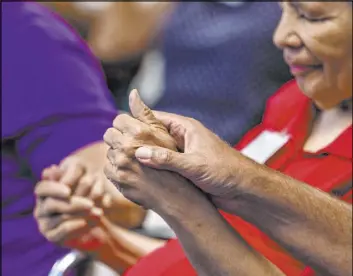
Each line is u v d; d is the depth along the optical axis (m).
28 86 3.74
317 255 2.34
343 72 2.69
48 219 3.23
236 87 4.86
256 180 2.26
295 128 3.04
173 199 2.30
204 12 5.11
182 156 2.22
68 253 3.61
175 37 5.16
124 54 5.87
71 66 3.81
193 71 5.06
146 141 2.27
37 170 3.74
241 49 4.85
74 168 3.25
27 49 3.78
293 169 2.91
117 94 5.87
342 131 2.91
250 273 2.37
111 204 3.35
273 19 4.85
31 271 3.77
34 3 3.95
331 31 2.62
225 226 2.37
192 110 5.04
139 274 3.01
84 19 5.97
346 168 2.75
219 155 2.25
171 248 3.02
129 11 5.83
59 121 3.72
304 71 2.74
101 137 3.71
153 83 5.77
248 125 4.80
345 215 2.35
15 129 3.73
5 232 3.78
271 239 2.60
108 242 3.31
